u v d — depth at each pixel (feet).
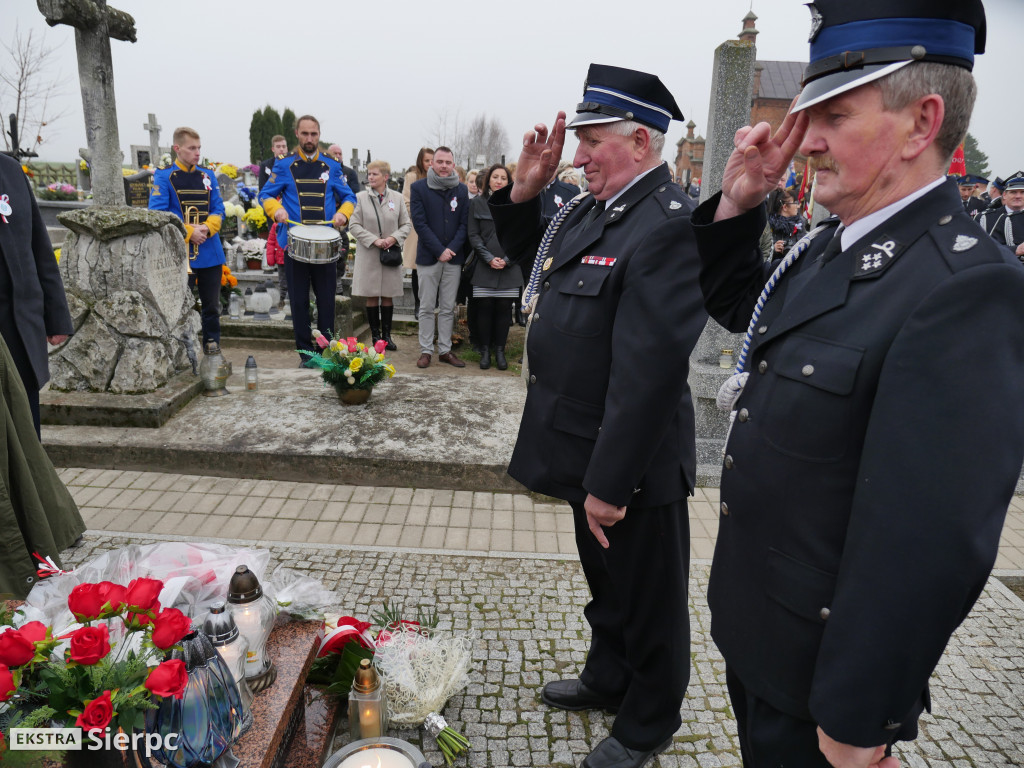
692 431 7.36
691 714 8.57
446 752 7.73
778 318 4.46
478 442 15.33
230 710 5.97
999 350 3.43
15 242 11.16
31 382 11.61
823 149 4.13
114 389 16.19
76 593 5.25
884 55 3.76
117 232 15.87
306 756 7.39
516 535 12.78
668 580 7.12
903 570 3.50
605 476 6.38
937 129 3.84
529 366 7.72
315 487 14.35
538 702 8.63
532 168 7.91
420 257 22.75
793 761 4.54
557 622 10.19
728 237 5.31
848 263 4.14
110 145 16.60
